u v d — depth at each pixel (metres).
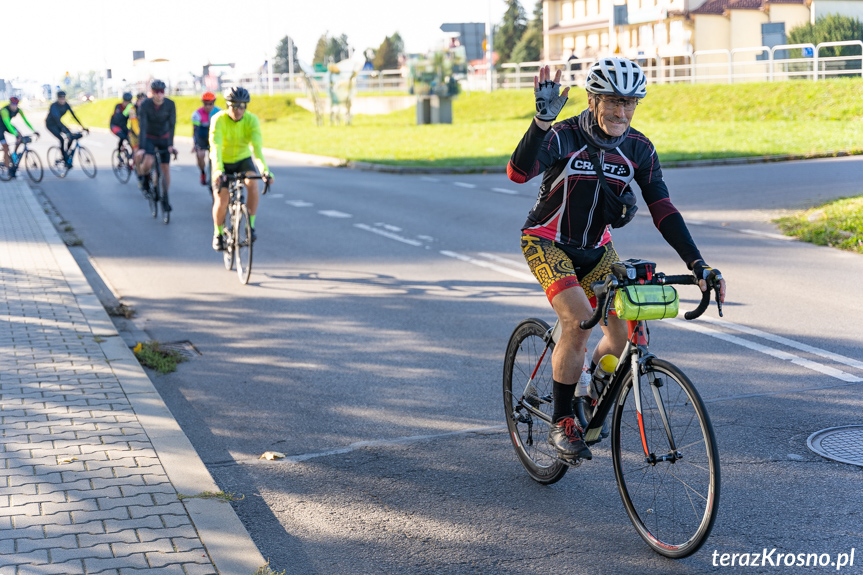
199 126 16.95
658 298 3.53
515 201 15.97
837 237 11.15
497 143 28.66
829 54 41.84
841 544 3.71
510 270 10.05
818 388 5.73
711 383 5.91
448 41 41.69
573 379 4.07
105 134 43.84
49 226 13.10
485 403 5.73
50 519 3.76
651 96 37.72
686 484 3.59
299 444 5.10
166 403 5.88
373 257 11.02
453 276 9.78
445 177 20.78
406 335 7.44
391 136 34.09
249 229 9.43
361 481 4.55
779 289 8.62
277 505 4.28
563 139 3.86
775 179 17.78
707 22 51.66
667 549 3.65
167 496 4.02
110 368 6.08
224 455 4.95
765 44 51.34
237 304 8.68
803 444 4.80
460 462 4.78
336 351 7.02
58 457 4.45
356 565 3.67
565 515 4.11
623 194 3.96
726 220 13.20
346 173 22.58
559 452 4.08
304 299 8.84
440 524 4.04
